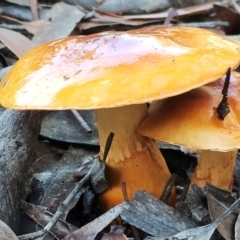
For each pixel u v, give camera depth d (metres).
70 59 0.13
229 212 0.13
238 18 0.31
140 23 0.31
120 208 0.15
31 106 0.12
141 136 0.16
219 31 0.30
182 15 0.33
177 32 0.14
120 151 0.16
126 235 0.16
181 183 0.19
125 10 0.32
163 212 0.14
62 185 0.17
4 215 0.15
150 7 0.32
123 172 0.16
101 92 0.11
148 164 0.16
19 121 0.18
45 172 0.18
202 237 0.13
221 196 0.14
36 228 0.15
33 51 0.14
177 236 0.13
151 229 0.14
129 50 0.12
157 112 0.15
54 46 0.14
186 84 0.11
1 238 0.13
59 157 0.21
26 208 0.16
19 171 0.17
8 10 0.33
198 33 0.14
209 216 0.14
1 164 0.16
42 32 0.28
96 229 0.14
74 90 0.11
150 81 0.11
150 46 0.12
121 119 0.15
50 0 0.35
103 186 0.16
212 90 0.14
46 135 0.21
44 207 0.16
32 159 0.18
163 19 0.31
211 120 0.14
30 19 0.32
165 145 0.20
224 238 0.14
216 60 0.12
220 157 0.16
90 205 0.17
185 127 0.14
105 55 0.12
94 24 0.30
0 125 0.18
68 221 0.16
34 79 0.12
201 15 0.33
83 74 0.12
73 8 0.30
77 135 0.21
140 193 0.15
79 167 0.19
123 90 0.11
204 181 0.16
